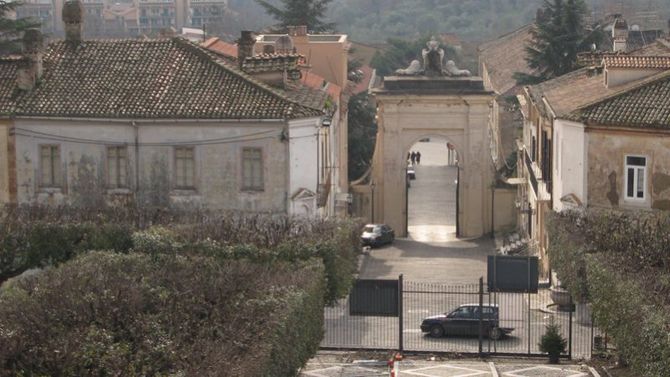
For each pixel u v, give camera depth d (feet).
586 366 221.05
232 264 209.87
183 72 276.82
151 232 231.30
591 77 311.27
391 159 391.65
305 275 204.64
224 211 262.06
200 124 265.34
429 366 222.28
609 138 258.16
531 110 349.82
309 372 215.31
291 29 391.04
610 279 202.59
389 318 268.82
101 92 273.95
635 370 187.83
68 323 169.68
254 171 265.95
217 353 157.17
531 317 266.77
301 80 305.73
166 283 193.77
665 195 251.60
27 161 273.95
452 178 550.77
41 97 274.57
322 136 287.48
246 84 271.28
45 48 290.15
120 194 270.46
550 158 295.48
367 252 358.23
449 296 291.17
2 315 170.09
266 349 161.38
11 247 238.68
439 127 389.80
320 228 243.60
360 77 468.75
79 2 290.35
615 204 258.57
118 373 151.94
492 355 231.91
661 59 280.31
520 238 364.79
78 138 271.28
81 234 239.09
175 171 269.03
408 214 439.22
